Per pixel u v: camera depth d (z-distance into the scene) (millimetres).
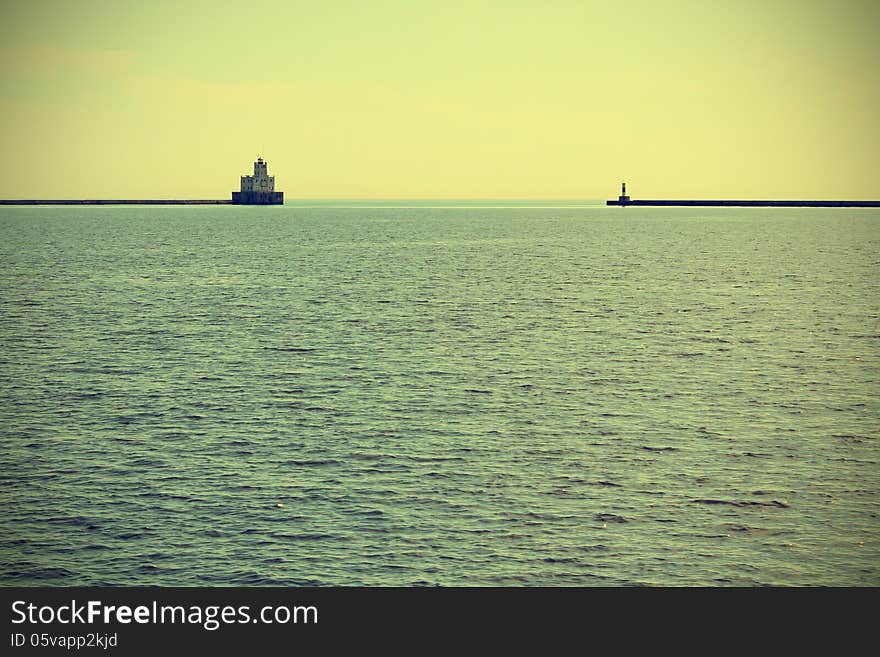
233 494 42750
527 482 44562
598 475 45625
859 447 50625
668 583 35500
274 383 64000
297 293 115250
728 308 104625
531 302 108125
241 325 89438
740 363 72812
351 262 164125
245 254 183750
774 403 60000
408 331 86250
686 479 45250
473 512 41000
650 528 39750
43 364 70438
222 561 36625
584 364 71438
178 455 48031
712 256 184250
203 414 55906
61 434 51750
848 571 36469
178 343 79562
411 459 47594
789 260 174625
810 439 52000
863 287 127312
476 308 102500
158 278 133750
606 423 54688
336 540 38281
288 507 41312
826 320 96062
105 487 43531
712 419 55938
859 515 41250
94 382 64375
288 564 36406
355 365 70188
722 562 37062
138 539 38250
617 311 101250
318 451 48750
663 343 81438
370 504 41719
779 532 39562
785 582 35719
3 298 109500
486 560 36875
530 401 59562
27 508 41094
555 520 40344
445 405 58250
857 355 76688
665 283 131000
